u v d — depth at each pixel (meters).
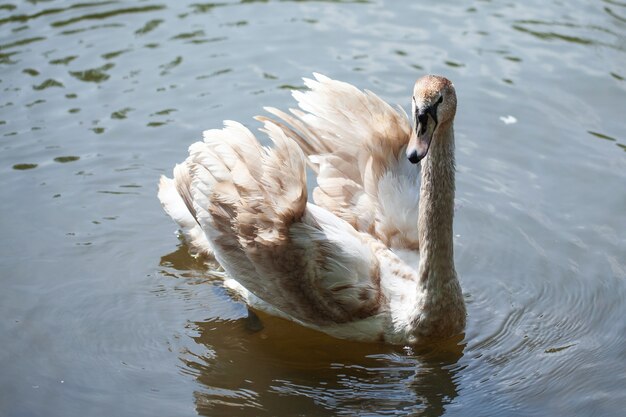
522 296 9.84
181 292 10.02
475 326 9.49
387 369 9.05
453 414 8.38
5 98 12.70
